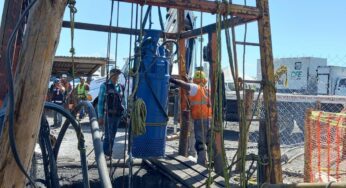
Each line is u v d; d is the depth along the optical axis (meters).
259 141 4.90
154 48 5.48
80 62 18.17
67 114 3.62
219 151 5.75
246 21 4.90
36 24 2.19
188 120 6.83
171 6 4.21
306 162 6.47
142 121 4.79
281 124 12.99
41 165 5.61
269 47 4.79
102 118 6.78
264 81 4.84
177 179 5.48
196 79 6.98
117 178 5.66
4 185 2.24
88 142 10.17
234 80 3.92
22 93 2.20
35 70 2.21
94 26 5.93
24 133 2.23
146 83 5.50
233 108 13.68
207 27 6.11
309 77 24.77
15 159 2.16
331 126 6.85
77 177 5.62
